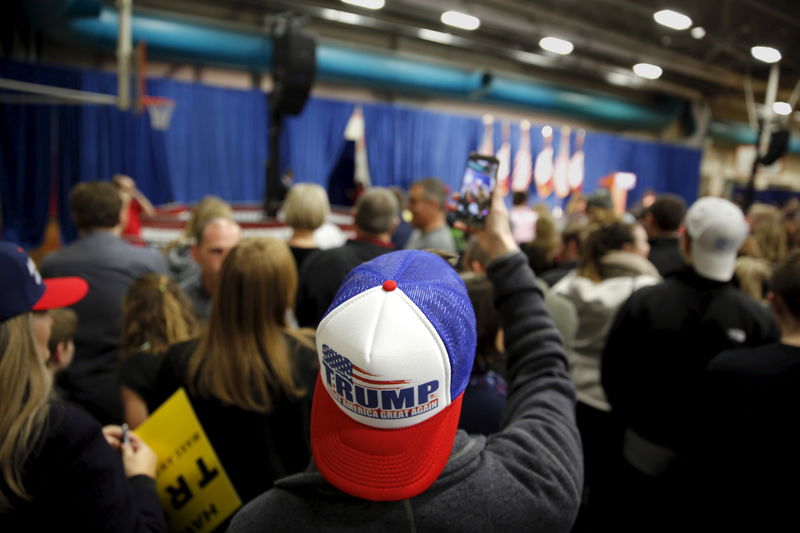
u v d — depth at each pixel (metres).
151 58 6.00
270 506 0.53
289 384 1.02
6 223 5.24
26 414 0.71
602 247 2.00
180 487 1.02
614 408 1.68
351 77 7.23
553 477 0.57
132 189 4.01
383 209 2.05
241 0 6.48
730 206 1.46
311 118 7.30
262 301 1.02
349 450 0.52
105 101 3.70
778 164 13.16
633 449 1.65
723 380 1.14
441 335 0.50
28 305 0.76
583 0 6.71
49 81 5.29
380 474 0.51
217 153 6.51
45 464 0.72
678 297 1.51
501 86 8.44
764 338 1.44
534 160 9.71
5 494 0.70
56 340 1.17
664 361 1.52
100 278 1.77
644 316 1.57
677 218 2.64
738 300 1.46
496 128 9.23
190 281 2.11
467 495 0.53
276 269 1.03
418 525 0.51
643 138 12.11
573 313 1.96
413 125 8.26
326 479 0.53
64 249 1.86
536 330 0.75
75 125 5.51
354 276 0.57
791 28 6.75
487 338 1.07
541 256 2.78
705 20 6.80
